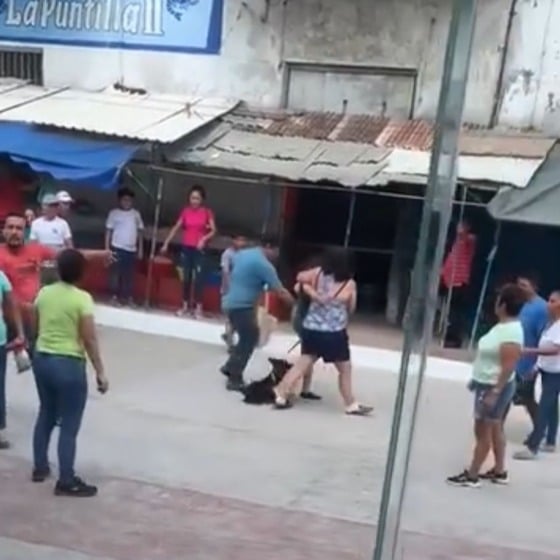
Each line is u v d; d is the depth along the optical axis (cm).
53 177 1892
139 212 2083
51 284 950
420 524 882
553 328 1134
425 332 408
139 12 2136
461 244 1783
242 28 2069
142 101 2073
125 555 761
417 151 1825
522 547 852
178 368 1478
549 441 1177
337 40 2014
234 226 2092
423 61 1964
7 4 2233
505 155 1773
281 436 1144
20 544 764
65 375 867
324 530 849
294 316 1403
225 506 891
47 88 2180
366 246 2061
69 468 882
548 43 1873
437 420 1289
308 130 1948
